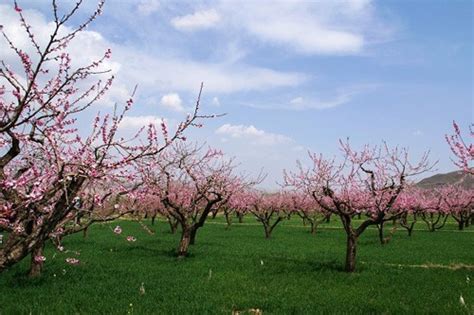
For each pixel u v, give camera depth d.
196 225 24.77
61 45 7.29
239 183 37.69
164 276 18.48
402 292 15.94
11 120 6.70
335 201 21.53
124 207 9.91
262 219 39.75
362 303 14.12
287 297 14.97
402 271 20.69
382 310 13.25
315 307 13.57
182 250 24.36
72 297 14.45
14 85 7.21
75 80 8.23
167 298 14.49
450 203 50.09
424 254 27.38
